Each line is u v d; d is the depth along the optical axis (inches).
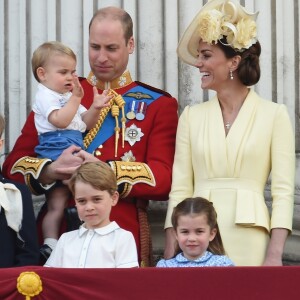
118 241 1069.1
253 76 1146.0
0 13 1314.0
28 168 1162.0
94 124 1182.9
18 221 1097.4
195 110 1160.8
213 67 1146.0
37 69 1179.9
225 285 977.5
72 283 986.1
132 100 1203.2
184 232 1063.0
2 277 989.2
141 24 1300.4
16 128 1305.4
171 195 1146.0
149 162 1170.6
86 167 1075.3
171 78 1294.3
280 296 973.8
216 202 1121.4
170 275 981.8
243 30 1139.3
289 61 1294.3
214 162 1130.0
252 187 1123.3
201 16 1157.7
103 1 1302.9
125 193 1149.7
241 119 1137.4
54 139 1167.6
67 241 1078.4
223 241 1111.6
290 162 1128.8
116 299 981.8
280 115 1136.2
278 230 1108.5
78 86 1152.8
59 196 1162.6
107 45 1195.3
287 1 1299.2
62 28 1305.4
